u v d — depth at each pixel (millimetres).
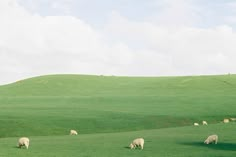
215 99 95250
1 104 90375
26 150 37750
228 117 73625
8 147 39938
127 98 100188
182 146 40219
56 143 43344
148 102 92812
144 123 66312
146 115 72625
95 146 40656
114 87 136500
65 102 94250
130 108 83062
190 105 86625
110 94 119375
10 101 96625
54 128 60844
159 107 84438
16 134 56688
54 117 68250
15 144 42750
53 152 36625
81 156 34656
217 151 37031
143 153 36188
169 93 117062
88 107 84500
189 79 139750
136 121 67375
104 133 56344
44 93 126688
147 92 120875
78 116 70125
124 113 74500
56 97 104500
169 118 70500
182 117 71688
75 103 92250
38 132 58469
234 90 119000
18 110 77188
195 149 38312
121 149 38594
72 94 123500
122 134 52781
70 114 72312
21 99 100750
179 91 120438
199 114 75250
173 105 87375
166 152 36656
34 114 71062
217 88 123750
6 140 47688
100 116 70812
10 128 58781
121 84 143000
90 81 148000
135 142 39188
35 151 37094
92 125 63781
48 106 85812
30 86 136750
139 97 102062
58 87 136250
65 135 54781
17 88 134625
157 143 42469
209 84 130250
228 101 91312
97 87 137375
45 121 64375
